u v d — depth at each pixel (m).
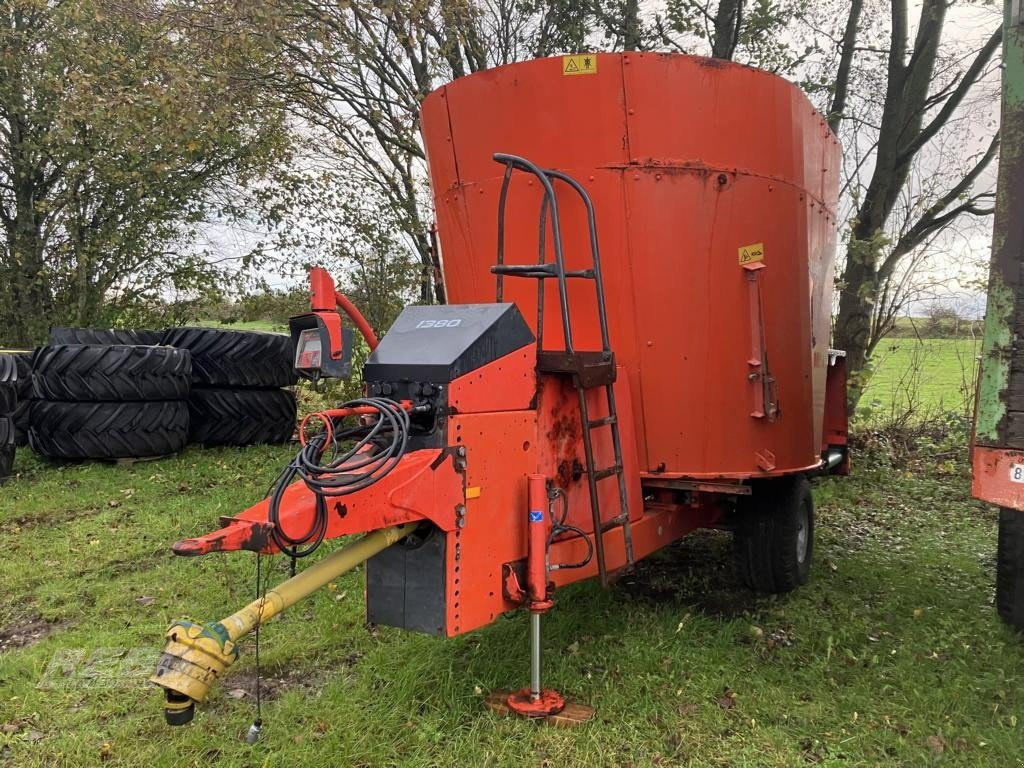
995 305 2.73
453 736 2.84
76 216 12.27
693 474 3.78
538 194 3.72
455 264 4.09
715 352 3.78
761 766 2.71
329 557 2.51
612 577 3.47
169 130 8.44
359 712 3.00
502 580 2.95
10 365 7.48
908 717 3.07
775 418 3.89
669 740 2.86
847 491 7.41
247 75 8.28
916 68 9.30
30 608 4.25
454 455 2.72
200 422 8.77
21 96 11.81
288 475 2.35
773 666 3.50
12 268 12.62
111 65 9.34
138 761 2.75
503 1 9.03
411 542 2.80
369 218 9.85
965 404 9.55
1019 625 3.88
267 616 2.29
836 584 4.69
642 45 9.18
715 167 3.71
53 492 6.76
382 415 2.55
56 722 3.02
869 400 9.98
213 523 5.75
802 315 4.17
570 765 2.67
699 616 4.00
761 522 4.31
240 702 3.17
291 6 7.72
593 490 3.17
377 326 9.74
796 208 4.09
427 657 3.44
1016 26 2.66
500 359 2.92
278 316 11.62
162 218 12.09
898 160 9.29
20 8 11.14
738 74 3.75
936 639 3.82
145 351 7.96
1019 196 2.66
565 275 3.21
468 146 3.90
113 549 5.17
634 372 3.73
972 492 2.80
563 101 3.63
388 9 7.42
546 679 3.25
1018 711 3.12
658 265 3.67
